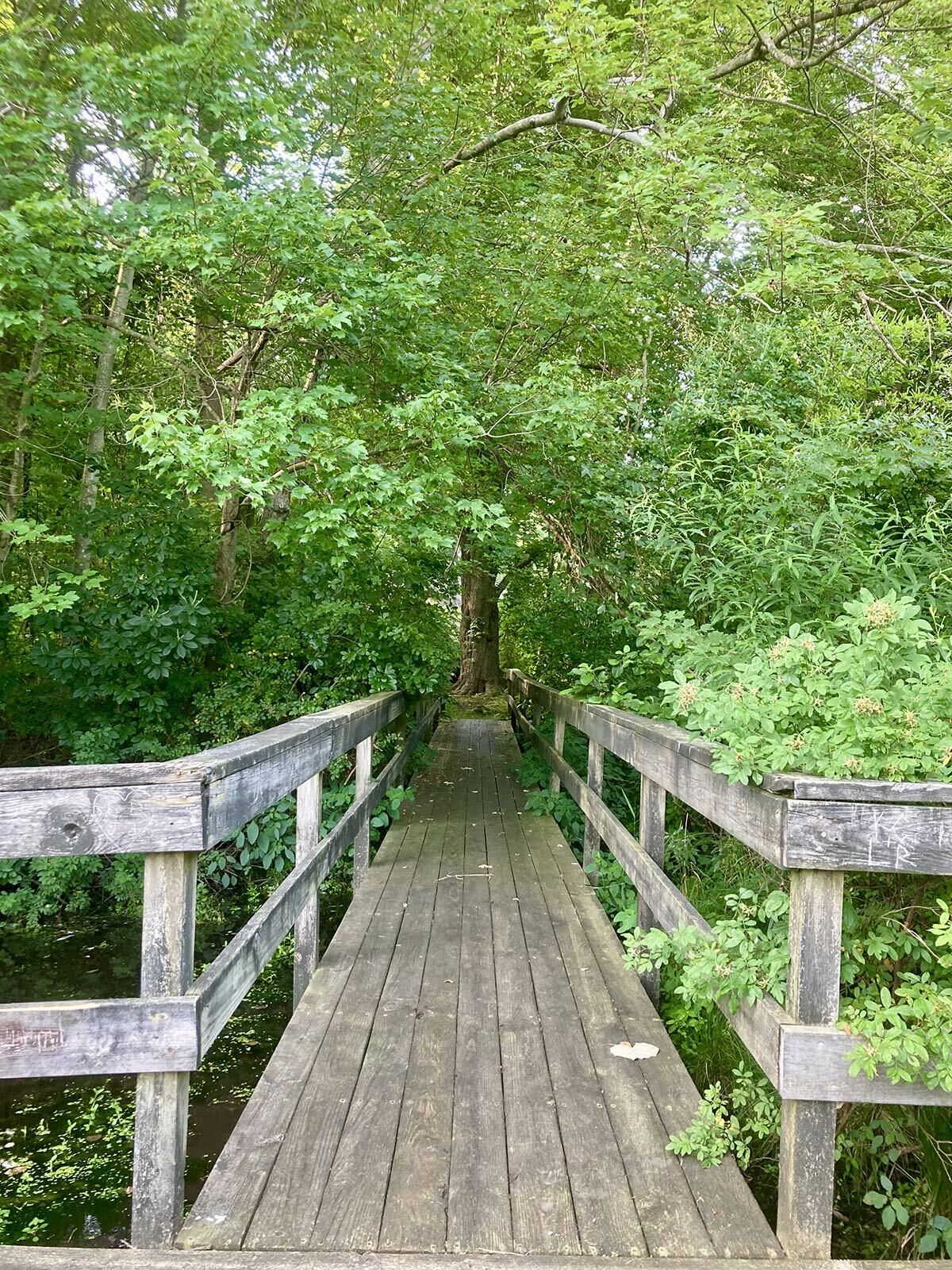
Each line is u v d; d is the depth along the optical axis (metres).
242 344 7.09
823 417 5.08
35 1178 3.01
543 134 7.96
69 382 7.55
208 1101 3.42
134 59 5.17
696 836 4.44
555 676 7.99
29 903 5.90
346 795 6.36
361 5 6.00
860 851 1.77
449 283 6.45
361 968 3.50
